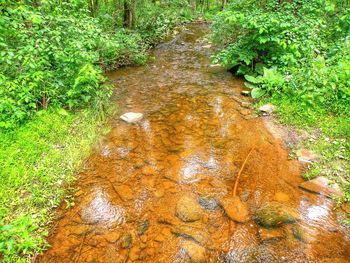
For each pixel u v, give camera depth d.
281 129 4.95
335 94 5.27
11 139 4.33
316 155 4.22
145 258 2.83
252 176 3.98
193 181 3.93
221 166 4.23
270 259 2.77
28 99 4.73
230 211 3.37
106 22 9.99
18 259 2.77
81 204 3.54
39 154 4.23
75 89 5.55
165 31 13.31
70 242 3.03
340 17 7.41
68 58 5.43
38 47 4.98
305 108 5.22
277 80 5.94
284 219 3.19
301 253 2.82
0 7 5.08
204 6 23.59
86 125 5.18
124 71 8.60
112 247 2.96
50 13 5.88
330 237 2.99
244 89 6.90
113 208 3.48
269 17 6.82
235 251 2.88
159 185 3.86
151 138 5.01
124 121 5.59
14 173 3.75
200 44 11.97
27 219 2.88
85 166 4.24
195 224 3.22
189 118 5.70
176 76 8.14
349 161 3.99
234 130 5.18
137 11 11.73
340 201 3.42
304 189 3.66
